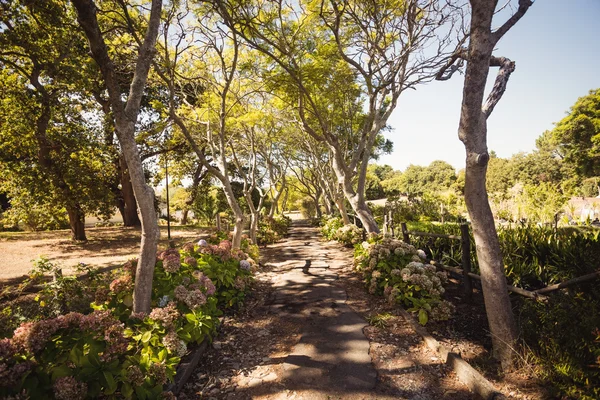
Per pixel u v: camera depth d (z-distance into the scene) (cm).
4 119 900
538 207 988
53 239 1307
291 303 505
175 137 1015
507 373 277
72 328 213
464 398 256
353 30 751
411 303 437
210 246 509
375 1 646
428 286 420
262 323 427
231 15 552
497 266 299
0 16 600
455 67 473
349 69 782
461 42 571
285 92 752
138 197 321
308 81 683
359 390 273
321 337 377
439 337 354
